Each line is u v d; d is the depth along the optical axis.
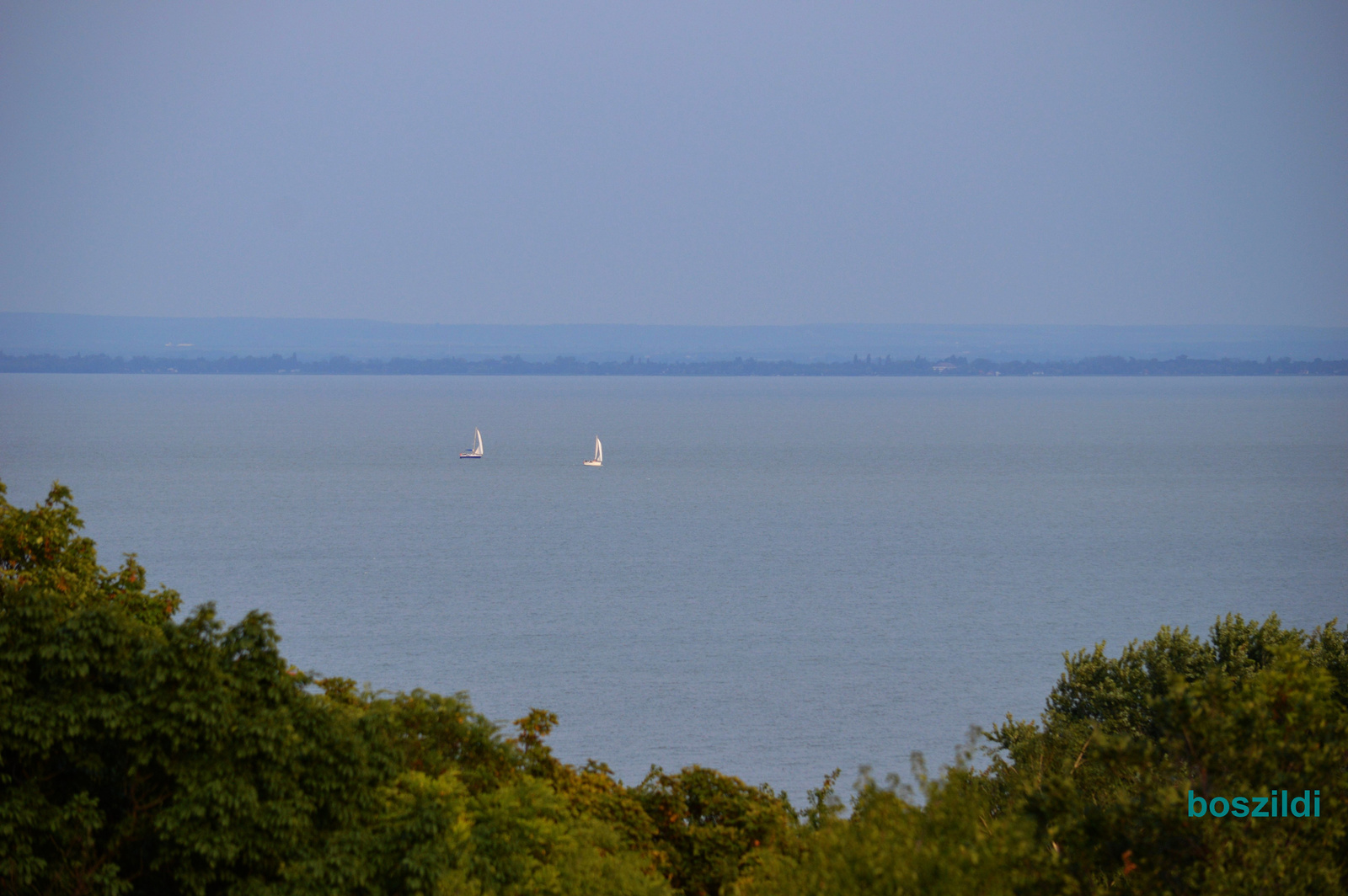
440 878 58.44
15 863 56.38
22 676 59.19
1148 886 51.75
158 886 62.66
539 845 64.75
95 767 59.59
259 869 59.94
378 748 65.62
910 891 44.81
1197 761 54.19
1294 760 52.53
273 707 63.00
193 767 59.03
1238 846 50.59
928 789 50.75
